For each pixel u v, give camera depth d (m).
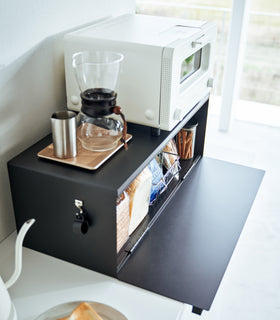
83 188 1.11
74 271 1.22
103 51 1.29
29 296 1.13
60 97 1.49
